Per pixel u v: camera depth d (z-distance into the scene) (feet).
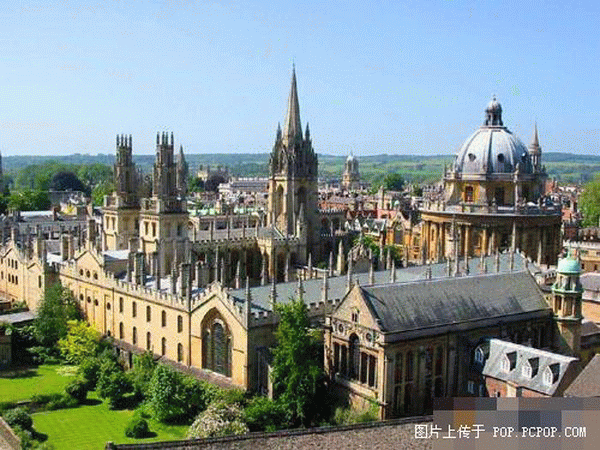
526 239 600.39
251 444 197.67
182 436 335.06
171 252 532.32
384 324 312.29
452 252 572.92
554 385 293.64
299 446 198.29
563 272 365.61
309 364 325.62
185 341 396.78
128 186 575.38
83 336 442.09
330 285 418.92
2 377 424.87
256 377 360.07
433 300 337.72
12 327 470.39
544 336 371.76
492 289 362.53
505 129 641.40
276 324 366.84
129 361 432.66
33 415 363.97
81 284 490.90
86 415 365.81
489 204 606.14
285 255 640.58
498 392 317.22
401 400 316.40
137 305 436.35
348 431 210.38
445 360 329.93
